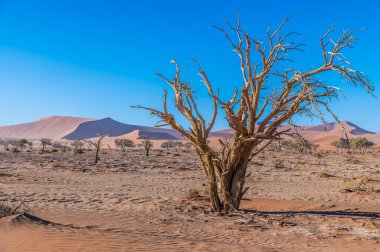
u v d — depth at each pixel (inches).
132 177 1147.9
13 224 350.6
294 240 384.8
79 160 1812.3
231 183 549.6
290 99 524.7
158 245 321.1
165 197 714.2
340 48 481.7
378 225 461.7
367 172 1368.1
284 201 703.1
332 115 467.2
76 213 537.3
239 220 493.0
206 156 546.6
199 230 432.1
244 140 522.3
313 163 1815.9
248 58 519.2
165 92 526.6
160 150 3171.8
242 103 542.9
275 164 1598.2
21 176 1077.1
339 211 601.9
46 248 295.0
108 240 322.0
